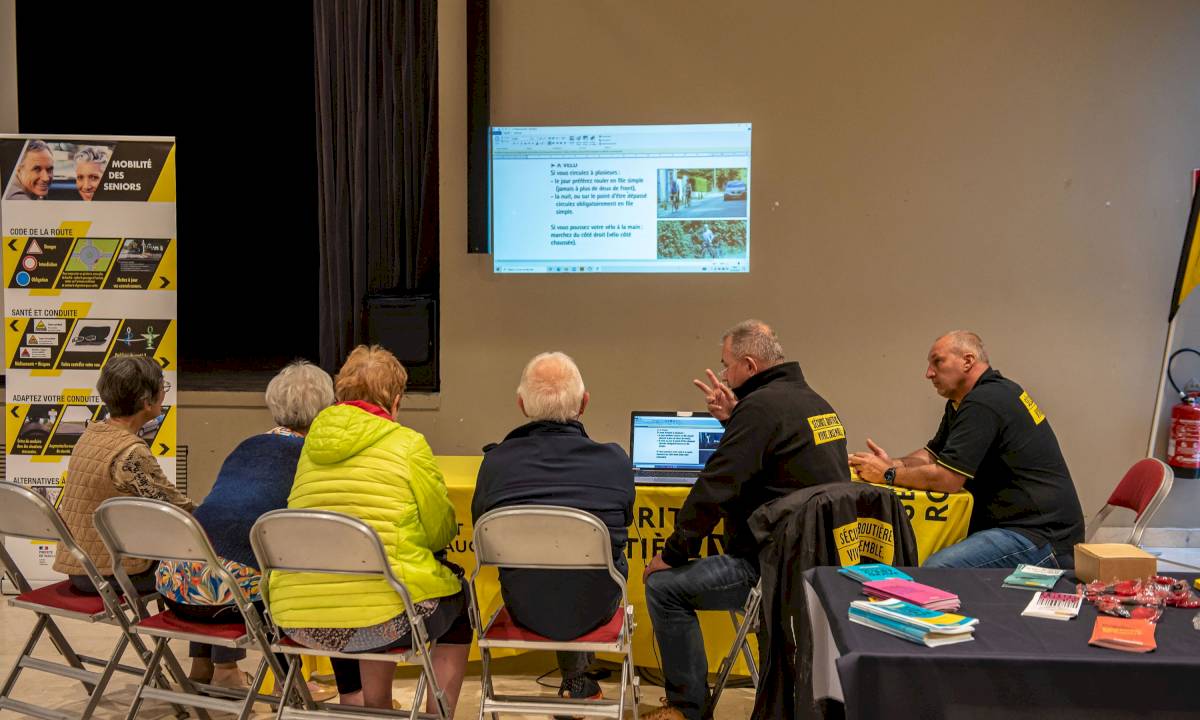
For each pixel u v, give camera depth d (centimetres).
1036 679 169
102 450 279
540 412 258
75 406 402
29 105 598
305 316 741
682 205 430
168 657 279
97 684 265
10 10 489
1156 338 430
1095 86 420
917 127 425
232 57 679
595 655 333
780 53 424
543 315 437
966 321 432
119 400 285
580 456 252
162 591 262
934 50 421
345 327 486
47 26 602
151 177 399
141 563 285
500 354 439
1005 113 423
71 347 401
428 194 461
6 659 339
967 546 299
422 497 243
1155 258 426
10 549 411
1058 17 418
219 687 285
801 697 226
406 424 443
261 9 669
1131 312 429
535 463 251
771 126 426
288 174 715
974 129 424
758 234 431
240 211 720
